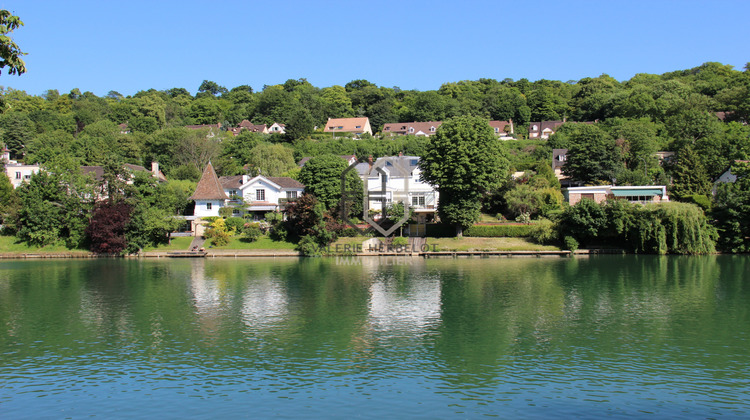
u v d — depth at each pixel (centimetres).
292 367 4022
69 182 10462
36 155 14800
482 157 9575
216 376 3850
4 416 3234
